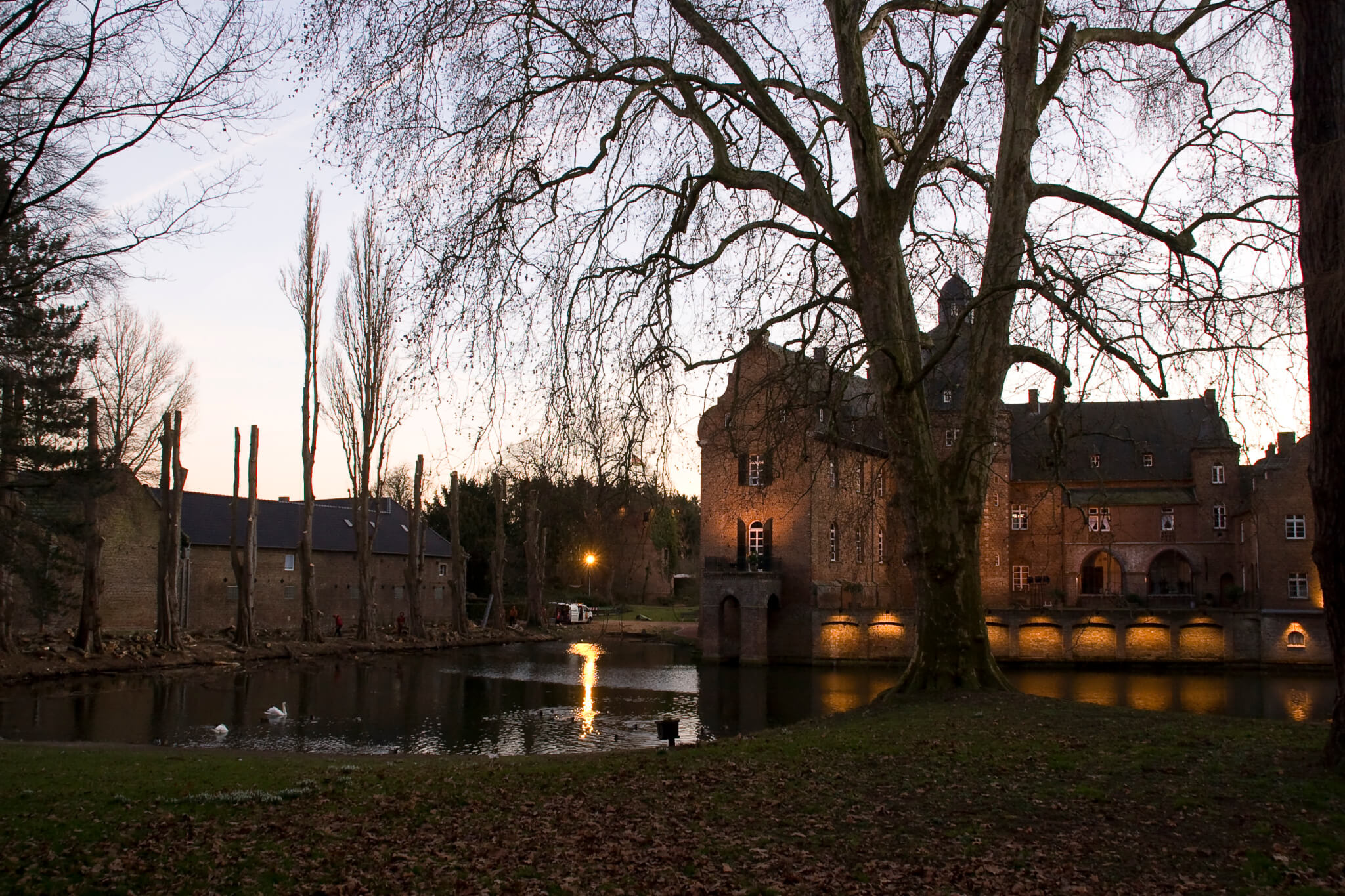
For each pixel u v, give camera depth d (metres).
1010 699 16.38
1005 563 58.91
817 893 7.88
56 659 36.59
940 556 17.64
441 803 10.93
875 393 18.84
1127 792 10.18
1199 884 7.77
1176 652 50.38
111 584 51.00
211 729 25.59
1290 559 53.59
